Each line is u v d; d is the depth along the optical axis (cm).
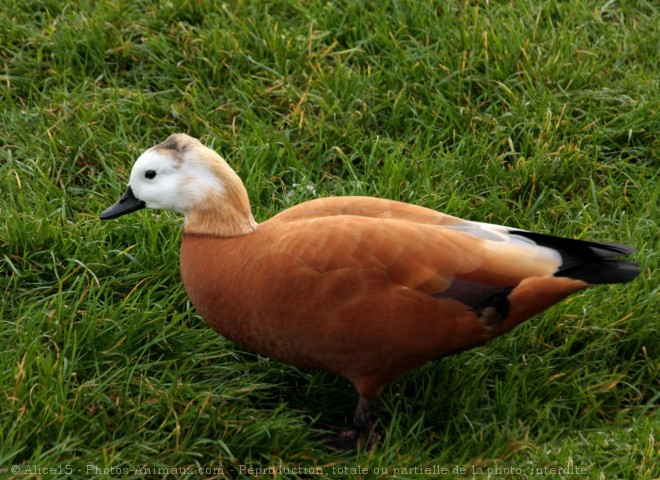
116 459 461
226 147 682
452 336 482
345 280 471
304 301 475
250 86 719
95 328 528
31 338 517
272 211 627
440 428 526
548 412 521
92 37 746
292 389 550
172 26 758
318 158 679
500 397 528
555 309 566
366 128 707
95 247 590
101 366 522
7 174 634
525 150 679
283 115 707
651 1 819
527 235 500
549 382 538
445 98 723
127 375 511
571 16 782
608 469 489
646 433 499
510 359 555
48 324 529
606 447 501
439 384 536
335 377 551
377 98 718
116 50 739
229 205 506
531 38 756
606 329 559
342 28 768
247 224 509
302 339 486
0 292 567
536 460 488
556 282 475
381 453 492
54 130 683
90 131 673
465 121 702
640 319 565
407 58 737
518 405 530
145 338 541
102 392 497
